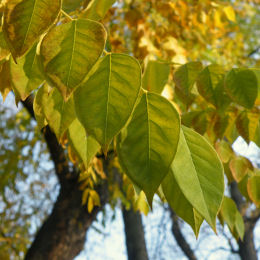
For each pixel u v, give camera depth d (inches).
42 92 16.2
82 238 77.5
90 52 13.3
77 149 16.3
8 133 96.7
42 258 73.6
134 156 13.9
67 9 20.9
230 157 25.4
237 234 25.2
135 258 109.0
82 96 13.6
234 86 19.5
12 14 13.5
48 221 76.9
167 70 27.2
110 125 13.3
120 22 60.9
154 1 53.7
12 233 101.7
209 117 24.4
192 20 56.1
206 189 14.3
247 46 119.2
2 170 92.4
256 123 22.7
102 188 73.9
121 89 13.6
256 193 25.1
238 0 92.7
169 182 15.0
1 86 17.5
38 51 13.5
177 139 13.8
